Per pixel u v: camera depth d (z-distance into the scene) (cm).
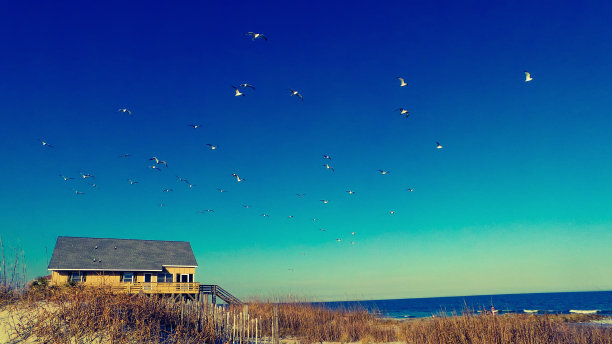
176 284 3600
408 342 2469
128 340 1401
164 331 1645
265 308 3366
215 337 1714
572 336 2317
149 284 3500
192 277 4300
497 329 2145
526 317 2438
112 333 1358
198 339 1631
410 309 11669
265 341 2175
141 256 4181
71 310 1484
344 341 2739
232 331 1725
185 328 1722
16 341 1301
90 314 1468
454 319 2350
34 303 1612
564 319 5125
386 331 2998
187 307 1981
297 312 3250
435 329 2294
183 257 4375
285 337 2745
